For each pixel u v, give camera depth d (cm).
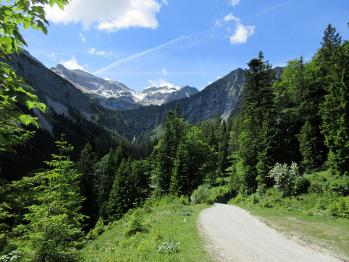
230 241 1834
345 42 5234
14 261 966
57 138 13138
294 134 5362
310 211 2967
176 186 6069
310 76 5481
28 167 8175
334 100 3909
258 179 4728
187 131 7512
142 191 8031
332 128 3891
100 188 7506
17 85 518
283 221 2581
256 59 5412
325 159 4628
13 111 547
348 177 3456
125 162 8450
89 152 8088
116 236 2666
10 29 459
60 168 1880
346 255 1574
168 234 1962
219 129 12875
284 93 5909
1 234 934
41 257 1441
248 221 2608
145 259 1469
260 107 5394
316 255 1570
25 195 876
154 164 7981
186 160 6253
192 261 1404
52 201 1723
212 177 8000
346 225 2341
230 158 11281
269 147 4803
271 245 1759
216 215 2970
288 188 3762
